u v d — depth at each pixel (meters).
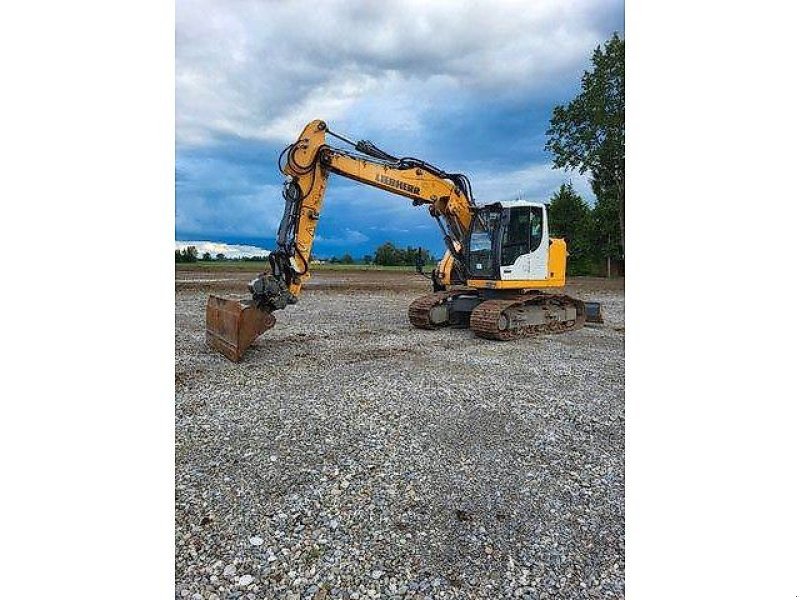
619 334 10.49
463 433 4.65
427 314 10.43
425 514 3.33
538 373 6.85
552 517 3.32
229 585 2.67
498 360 7.67
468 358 7.79
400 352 8.20
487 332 9.23
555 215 29.72
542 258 10.23
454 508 3.41
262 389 5.96
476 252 10.19
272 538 3.06
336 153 8.30
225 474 3.81
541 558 2.92
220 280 22.53
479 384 6.24
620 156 24.73
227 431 4.63
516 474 3.89
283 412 5.14
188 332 9.82
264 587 2.66
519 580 2.75
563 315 10.84
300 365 7.20
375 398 5.61
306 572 2.78
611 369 7.14
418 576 2.77
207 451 4.21
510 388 6.08
